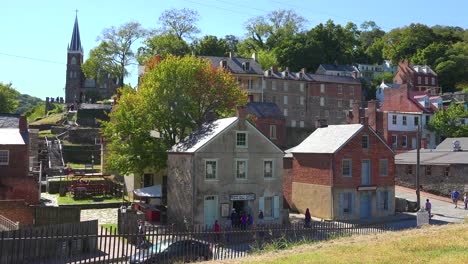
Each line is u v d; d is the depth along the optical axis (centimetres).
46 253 2388
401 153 7144
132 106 4756
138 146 4634
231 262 2066
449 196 5875
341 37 14312
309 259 1969
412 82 12562
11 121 5103
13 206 3409
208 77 4819
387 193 5047
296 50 12506
